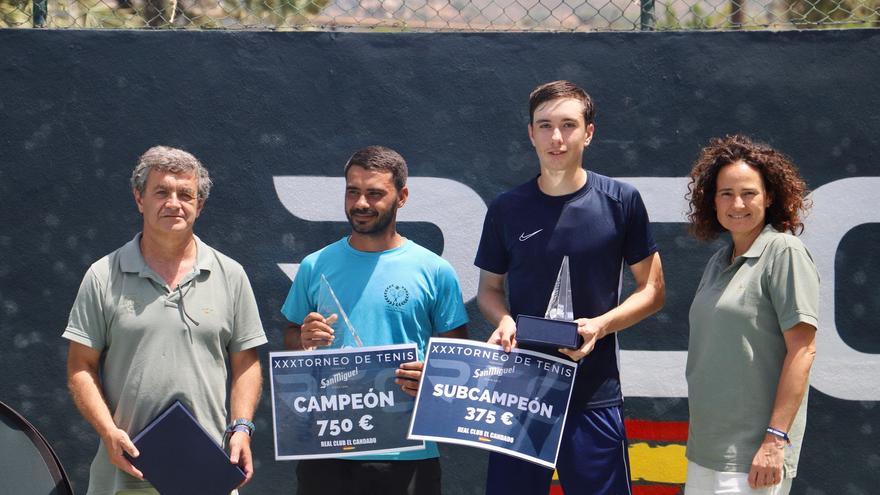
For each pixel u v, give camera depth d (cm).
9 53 427
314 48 428
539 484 350
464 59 428
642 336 425
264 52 428
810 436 419
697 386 335
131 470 320
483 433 332
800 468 419
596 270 345
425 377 337
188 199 335
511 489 350
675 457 423
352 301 346
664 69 425
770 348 325
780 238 328
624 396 424
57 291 427
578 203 346
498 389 336
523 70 427
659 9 478
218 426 338
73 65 428
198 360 333
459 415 334
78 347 332
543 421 334
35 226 427
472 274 427
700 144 424
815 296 321
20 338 426
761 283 326
